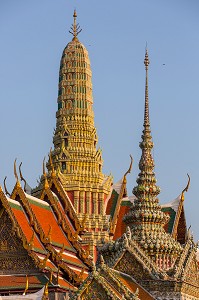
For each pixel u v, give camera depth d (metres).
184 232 120.75
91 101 132.75
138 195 83.19
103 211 123.25
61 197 111.19
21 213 99.06
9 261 95.81
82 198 123.62
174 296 73.81
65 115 130.62
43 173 113.19
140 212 81.31
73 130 129.38
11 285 93.38
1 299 80.06
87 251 103.44
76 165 126.38
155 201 82.56
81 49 133.75
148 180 83.31
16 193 100.44
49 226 102.44
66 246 102.81
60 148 127.62
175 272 74.50
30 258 95.12
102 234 117.19
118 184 127.38
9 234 96.81
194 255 78.44
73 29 135.50
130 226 82.06
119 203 124.62
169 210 120.62
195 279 77.62
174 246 78.44
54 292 91.25
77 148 127.50
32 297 80.06
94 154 128.00
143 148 84.88
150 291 74.38
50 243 97.62
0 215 97.44
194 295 77.06
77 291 64.62
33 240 97.00
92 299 64.44
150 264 75.00
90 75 133.88
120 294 65.81
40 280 93.31
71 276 95.69
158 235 79.31
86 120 130.38
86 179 124.94
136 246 76.00
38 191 120.12
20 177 122.06
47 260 96.62
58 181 112.25
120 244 76.38
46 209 105.06
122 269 75.75
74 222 109.81
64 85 132.25
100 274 66.44
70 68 132.50
